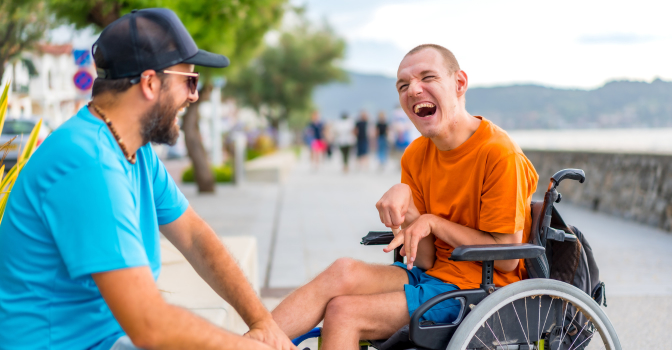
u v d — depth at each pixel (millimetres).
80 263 1467
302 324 2197
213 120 18891
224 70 9992
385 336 2209
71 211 1481
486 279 2129
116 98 1640
